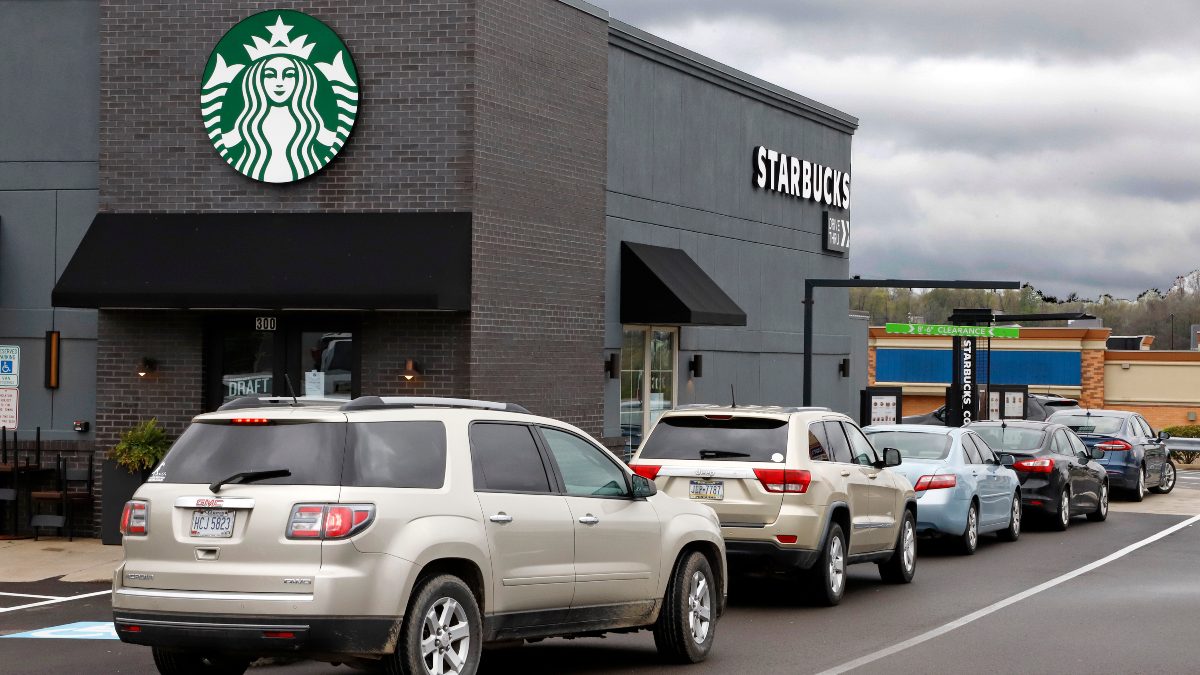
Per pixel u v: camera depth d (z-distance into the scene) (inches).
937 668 426.3
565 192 809.5
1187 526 949.2
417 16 730.8
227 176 741.9
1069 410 1232.2
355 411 351.6
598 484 413.4
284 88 735.7
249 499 336.5
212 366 748.0
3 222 782.5
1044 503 890.1
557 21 802.2
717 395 1007.0
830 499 557.3
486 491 370.0
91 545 726.5
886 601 584.7
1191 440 1616.6
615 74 872.3
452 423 368.5
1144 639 482.6
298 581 329.7
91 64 775.7
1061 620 527.8
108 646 466.6
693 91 970.7
